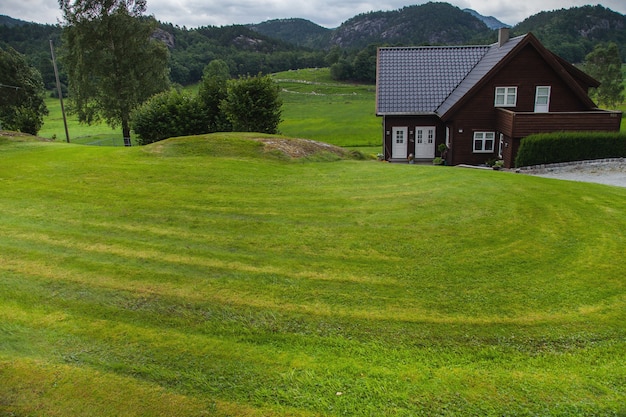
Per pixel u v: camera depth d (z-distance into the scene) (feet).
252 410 16.28
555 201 40.37
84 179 45.80
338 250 29.60
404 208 37.86
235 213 36.45
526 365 18.88
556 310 22.85
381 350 19.74
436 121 90.02
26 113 117.70
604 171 66.18
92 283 24.84
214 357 19.04
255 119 92.73
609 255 29.17
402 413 16.22
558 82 80.74
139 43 131.03
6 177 46.37
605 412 16.30
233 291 24.34
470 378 18.03
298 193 42.39
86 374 17.79
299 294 24.14
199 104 98.94
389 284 25.27
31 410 16.07
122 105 129.59
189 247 29.84
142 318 21.72
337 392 17.20
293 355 19.33
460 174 51.03
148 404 16.42
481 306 23.13
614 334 20.92
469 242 30.94
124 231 32.40
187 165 51.93
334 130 166.50
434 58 98.63
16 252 28.48
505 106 81.82
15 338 19.89
